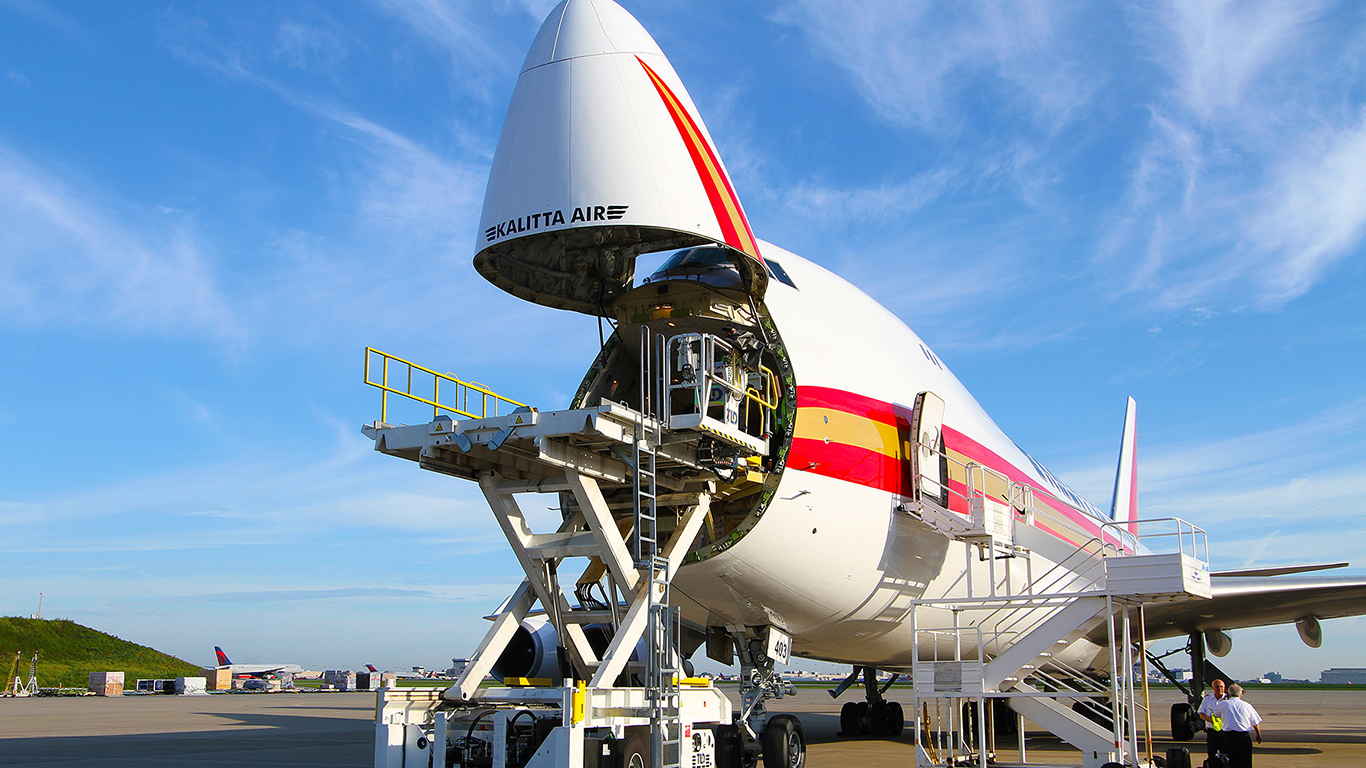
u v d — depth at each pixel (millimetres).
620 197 9094
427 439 9594
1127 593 11430
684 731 9617
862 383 12469
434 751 9219
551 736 8258
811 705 47406
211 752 18172
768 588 11508
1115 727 11375
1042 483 18609
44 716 32906
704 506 10555
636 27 10164
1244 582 16047
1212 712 12484
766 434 11289
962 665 11906
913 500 12516
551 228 9141
